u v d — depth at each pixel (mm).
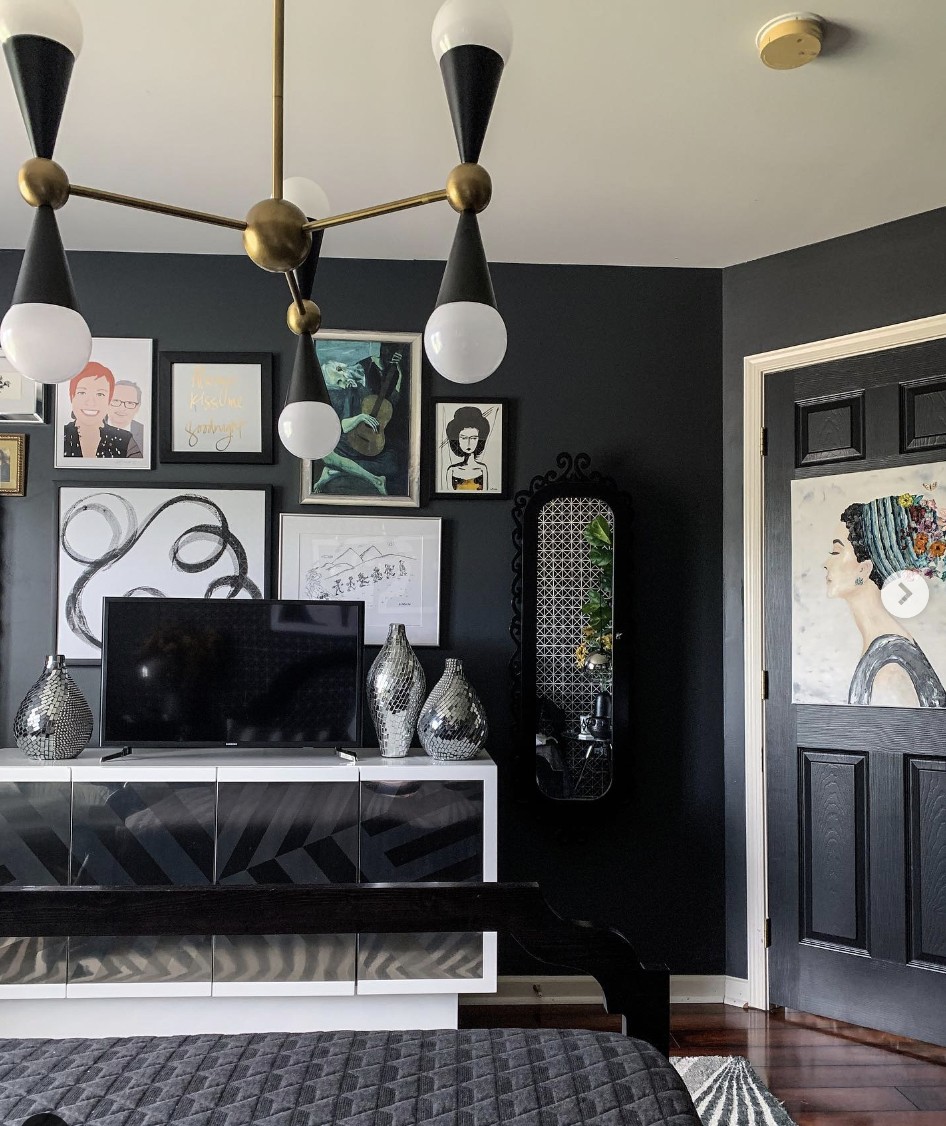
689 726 3467
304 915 1651
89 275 3424
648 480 3521
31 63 1138
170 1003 2859
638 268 3572
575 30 2104
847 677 3145
